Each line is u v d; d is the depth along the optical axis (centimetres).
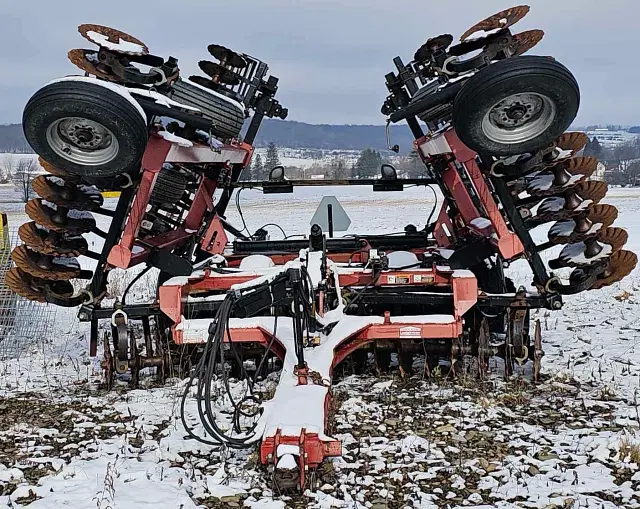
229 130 778
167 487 481
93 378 756
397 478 493
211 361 523
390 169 937
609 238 719
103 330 1003
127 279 1410
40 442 573
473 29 716
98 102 594
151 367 770
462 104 626
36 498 474
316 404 517
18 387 723
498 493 469
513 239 731
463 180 843
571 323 984
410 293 739
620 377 717
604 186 711
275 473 462
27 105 605
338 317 693
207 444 550
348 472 505
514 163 706
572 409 625
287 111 891
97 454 543
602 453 524
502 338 780
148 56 670
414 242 930
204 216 874
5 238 991
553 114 635
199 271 804
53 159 635
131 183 706
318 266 701
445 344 723
